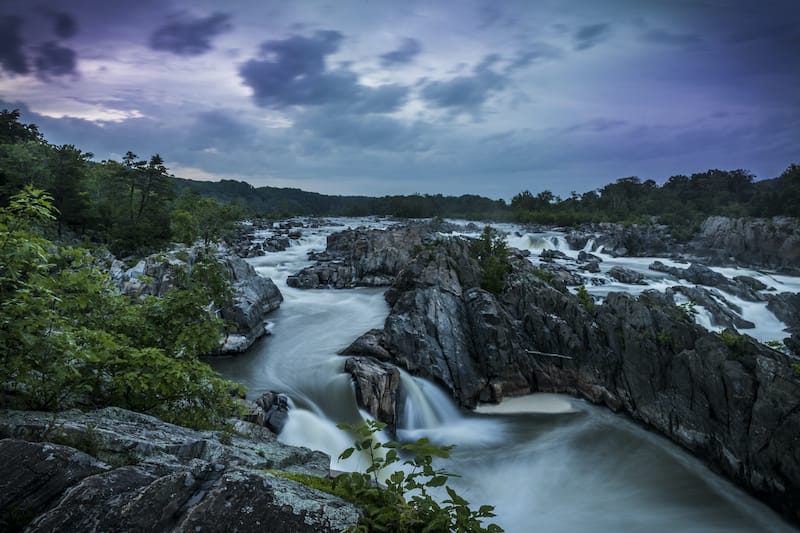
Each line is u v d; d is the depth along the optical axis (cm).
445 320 3434
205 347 1191
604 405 3083
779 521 2081
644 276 6662
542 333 3384
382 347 3275
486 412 3008
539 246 10156
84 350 834
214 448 949
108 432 760
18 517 513
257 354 3369
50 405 875
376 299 5041
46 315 761
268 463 1037
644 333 2995
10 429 696
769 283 6881
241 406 1311
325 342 3641
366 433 612
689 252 9231
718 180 19050
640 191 19238
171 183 8694
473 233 11212
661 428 2739
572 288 5778
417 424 2777
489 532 517
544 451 2511
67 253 959
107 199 8806
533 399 3183
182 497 543
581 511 2025
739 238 9888
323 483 729
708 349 2647
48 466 577
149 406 1088
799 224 9506
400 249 6588
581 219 14712
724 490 2255
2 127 9656
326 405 2641
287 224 12888
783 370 2359
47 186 6719
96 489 541
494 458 2420
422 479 2156
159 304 1224
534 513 1992
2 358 729
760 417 2303
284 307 4681
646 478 2298
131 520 502
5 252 716
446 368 3159
